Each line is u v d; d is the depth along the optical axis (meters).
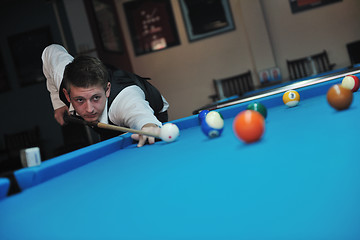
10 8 6.91
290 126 1.38
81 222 0.81
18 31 6.93
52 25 6.80
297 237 0.54
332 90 1.47
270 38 7.50
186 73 7.66
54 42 6.81
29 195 1.19
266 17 7.50
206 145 1.42
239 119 1.20
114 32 7.03
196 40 7.59
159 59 7.68
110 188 1.06
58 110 2.84
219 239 0.58
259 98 2.35
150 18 7.61
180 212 0.73
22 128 7.14
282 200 0.68
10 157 6.43
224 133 1.61
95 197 0.99
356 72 2.35
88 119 2.21
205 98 7.66
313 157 0.89
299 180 0.76
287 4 7.43
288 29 7.45
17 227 0.86
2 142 7.16
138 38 7.66
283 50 7.47
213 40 7.56
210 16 7.52
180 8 7.55
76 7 5.80
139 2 7.59
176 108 7.73
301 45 7.45
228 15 7.48
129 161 1.47
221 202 0.73
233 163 1.02
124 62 7.26
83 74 2.06
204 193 0.81
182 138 1.79
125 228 0.72
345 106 1.47
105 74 2.17
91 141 5.11
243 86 7.27
